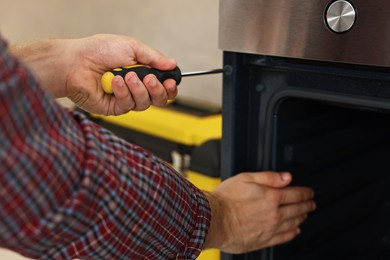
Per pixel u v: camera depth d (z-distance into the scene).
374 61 0.85
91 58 1.06
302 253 1.23
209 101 2.28
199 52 2.29
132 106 1.00
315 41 0.89
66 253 0.72
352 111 1.27
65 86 1.09
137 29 2.55
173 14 2.37
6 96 0.58
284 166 1.10
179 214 0.82
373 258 1.44
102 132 0.74
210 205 0.95
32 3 3.09
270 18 0.93
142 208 0.75
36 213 0.64
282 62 0.99
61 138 0.66
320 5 0.88
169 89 1.00
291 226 1.11
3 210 0.61
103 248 0.73
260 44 0.95
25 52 1.10
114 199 0.71
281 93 1.01
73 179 0.66
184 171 1.72
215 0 2.18
